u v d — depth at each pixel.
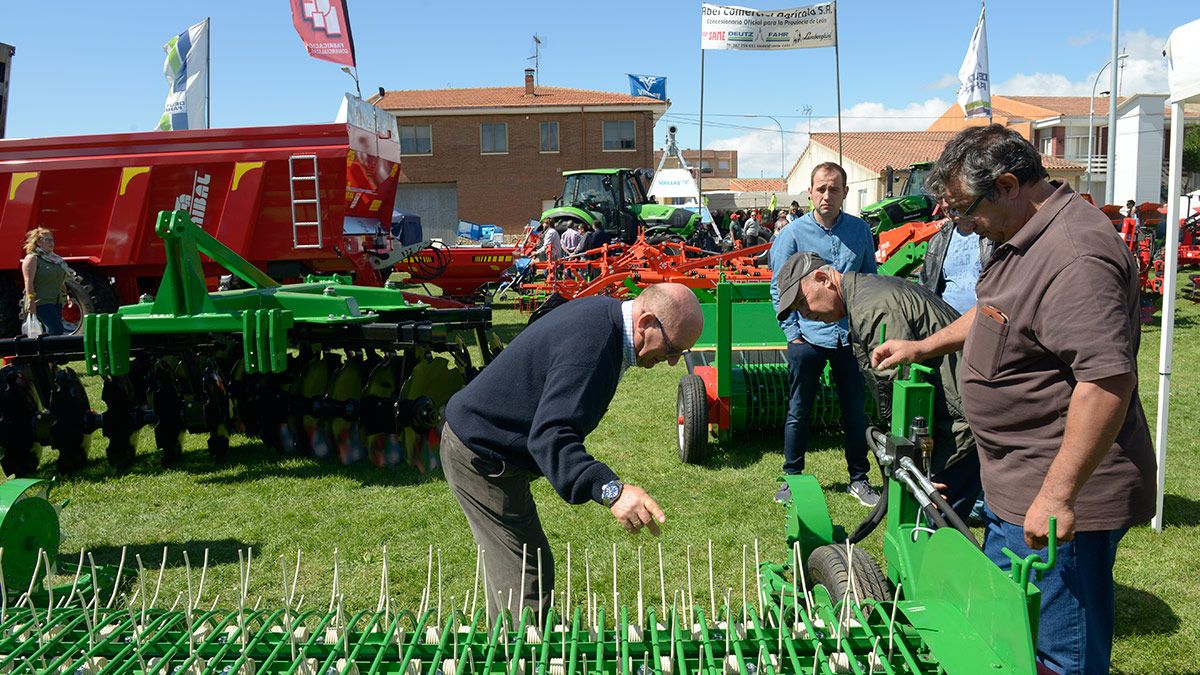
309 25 10.30
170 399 6.11
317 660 2.25
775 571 3.07
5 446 5.72
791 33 16.22
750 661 2.24
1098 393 1.99
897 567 2.60
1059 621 2.29
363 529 4.85
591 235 18.02
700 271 9.70
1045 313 2.09
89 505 5.32
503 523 2.84
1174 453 6.04
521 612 2.43
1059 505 2.06
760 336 6.77
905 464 2.49
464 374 6.26
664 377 9.38
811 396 4.81
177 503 5.35
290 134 9.32
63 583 3.70
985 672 1.79
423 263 14.85
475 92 41.72
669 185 22.86
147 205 9.49
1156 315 13.21
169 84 12.93
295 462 6.23
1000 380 2.28
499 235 30.25
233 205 9.36
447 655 2.28
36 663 2.28
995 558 2.44
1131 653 3.36
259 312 5.22
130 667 2.20
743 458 6.10
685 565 4.27
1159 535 4.49
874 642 2.18
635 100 38.31
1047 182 2.19
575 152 38.25
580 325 2.57
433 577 4.18
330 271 10.14
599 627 2.32
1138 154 41.19
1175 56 4.15
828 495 5.22
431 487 5.62
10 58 12.25
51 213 9.59
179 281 5.28
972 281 4.33
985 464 2.41
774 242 4.93
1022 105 47.44
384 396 5.99
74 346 5.66
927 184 2.35
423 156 38.22
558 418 2.46
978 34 18.94
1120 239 2.09
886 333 2.90
